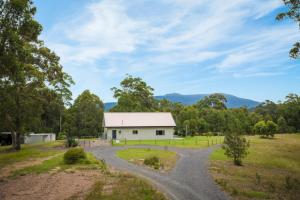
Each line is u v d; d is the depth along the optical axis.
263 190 18.95
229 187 19.02
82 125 83.44
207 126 81.12
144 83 91.56
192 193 17.50
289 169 29.77
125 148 43.50
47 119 76.62
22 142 62.81
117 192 17.16
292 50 22.05
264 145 51.53
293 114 97.38
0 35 24.03
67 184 19.84
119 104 85.12
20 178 22.34
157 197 16.17
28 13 25.89
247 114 97.31
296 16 21.47
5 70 25.75
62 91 73.12
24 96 42.16
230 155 30.11
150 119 64.56
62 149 44.31
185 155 35.44
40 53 45.28
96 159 30.72
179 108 97.50
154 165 27.42
